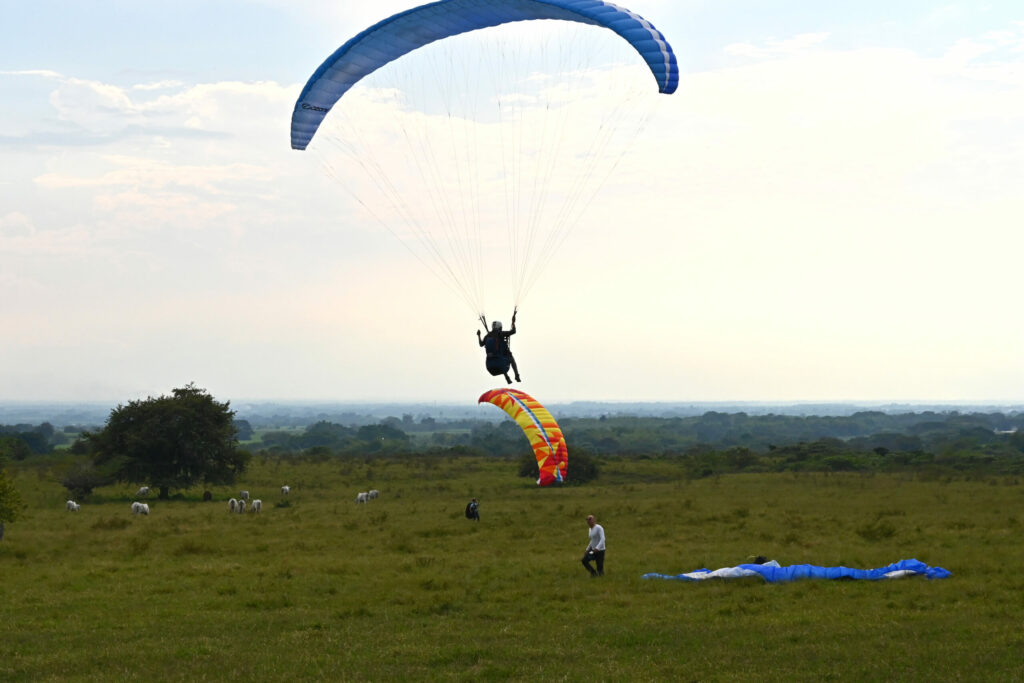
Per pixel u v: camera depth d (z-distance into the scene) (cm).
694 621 1806
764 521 3866
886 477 7456
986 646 1536
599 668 1448
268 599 2105
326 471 9188
